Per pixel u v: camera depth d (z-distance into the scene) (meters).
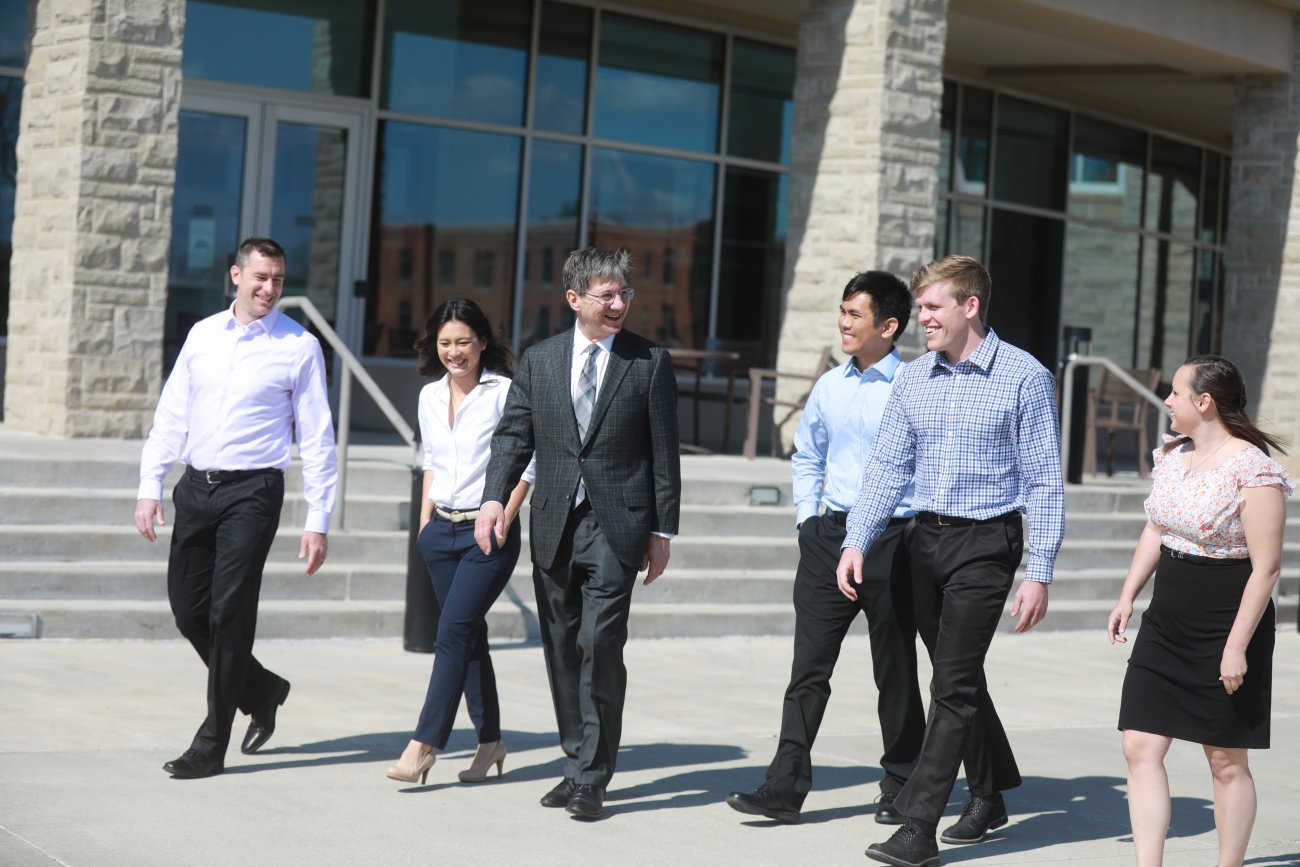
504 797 5.46
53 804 4.96
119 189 9.89
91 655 7.43
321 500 5.57
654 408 5.30
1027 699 8.05
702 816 5.34
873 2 11.95
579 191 14.37
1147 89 16.89
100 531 8.31
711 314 15.19
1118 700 8.13
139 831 4.73
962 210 16.94
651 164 14.76
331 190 13.19
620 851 4.86
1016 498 5.00
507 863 4.66
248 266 5.45
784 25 15.20
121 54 9.84
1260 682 4.62
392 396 13.48
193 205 12.63
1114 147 18.62
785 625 9.45
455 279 13.79
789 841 5.09
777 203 15.56
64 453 8.95
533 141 14.09
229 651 5.43
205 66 12.59
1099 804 5.84
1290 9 14.58
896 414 5.17
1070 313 18.36
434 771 5.78
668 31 14.73
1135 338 19.25
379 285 13.45
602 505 5.27
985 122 17.05
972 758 5.28
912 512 5.31
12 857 4.38
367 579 8.60
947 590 4.99
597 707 5.25
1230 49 14.16
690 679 7.92
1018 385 4.97
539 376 5.37
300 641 8.16
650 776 5.88
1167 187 19.50
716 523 10.03
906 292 5.47
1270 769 6.67
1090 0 12.89
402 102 13.44
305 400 5.55
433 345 5.73
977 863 4.98
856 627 9.61
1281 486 4.55
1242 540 4.57
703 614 9.18
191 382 5.50
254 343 5.47
